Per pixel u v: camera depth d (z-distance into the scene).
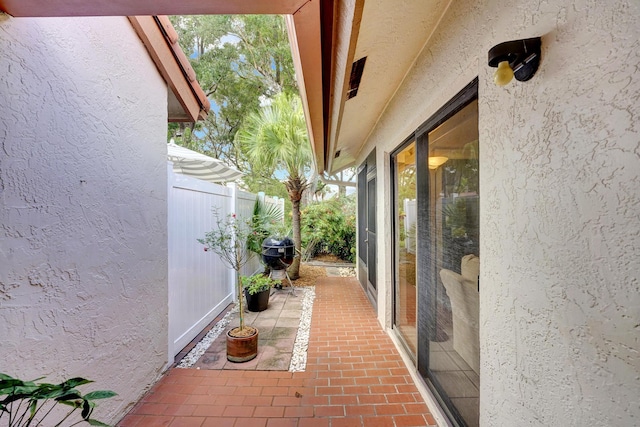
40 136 1.55
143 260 2.44
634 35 0.76
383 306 3.84
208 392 2.45
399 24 1.96
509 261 1.28
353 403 2.32
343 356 3.08
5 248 1.38
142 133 2.45
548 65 1.04
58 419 1.66
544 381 1.08
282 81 11.85
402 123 2.85
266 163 6.46
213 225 4.07
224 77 12.20
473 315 1.71
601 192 0.85
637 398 0.76
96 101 1.94
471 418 1.73
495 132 1.37
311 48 1.80
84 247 1.83
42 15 1.38
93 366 1.89
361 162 6.22
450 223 1.99
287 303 4.98
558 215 1.00
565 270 0.98
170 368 2.82
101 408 1.95
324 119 3.38
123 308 2.19
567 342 0.97
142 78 2.46
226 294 4.67
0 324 1.36
